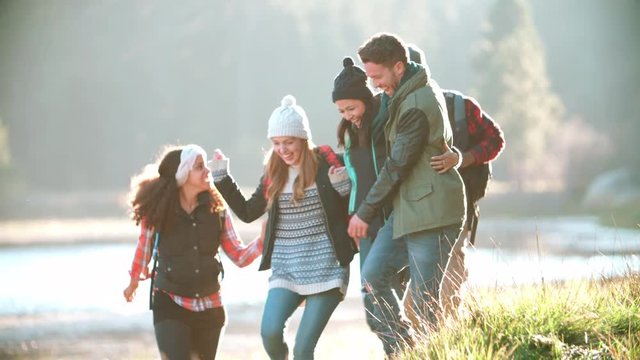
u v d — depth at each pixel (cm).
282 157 1320
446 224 1269
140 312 4138
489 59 16775
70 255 7781
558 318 1251
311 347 1301
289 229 1334
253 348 3030
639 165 16750
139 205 1320
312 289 1309
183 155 1325
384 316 1303
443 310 1252
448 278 1323
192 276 1314
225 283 5241
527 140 16512
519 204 14575
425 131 1257
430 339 1223
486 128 1486
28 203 16850
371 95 1361
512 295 1327
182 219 1323
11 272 6212
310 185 1320
